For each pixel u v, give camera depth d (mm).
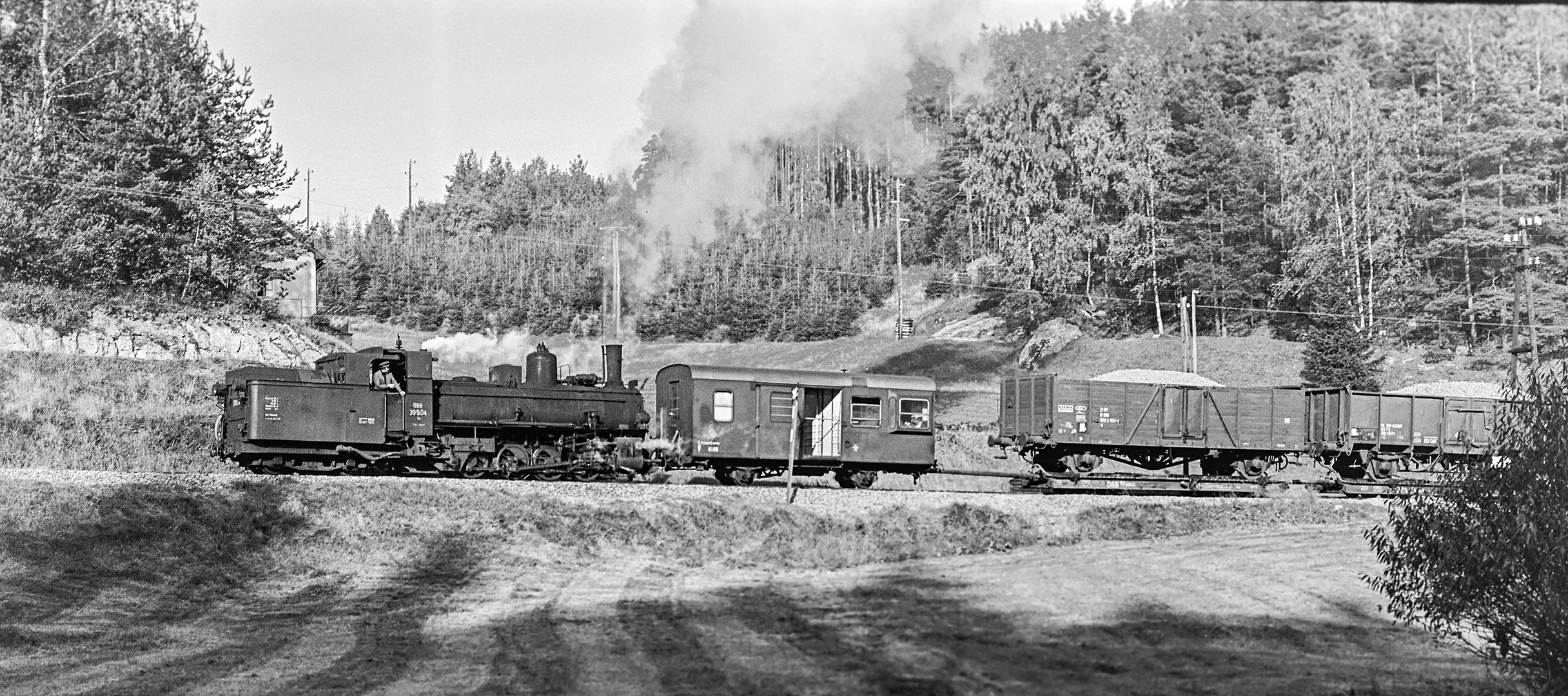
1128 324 71750
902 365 71625
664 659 14336
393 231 139875
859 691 12375
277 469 26656
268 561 22109
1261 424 33781
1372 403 34562
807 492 27406
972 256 81125
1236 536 25047
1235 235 60438
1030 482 31625
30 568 20609
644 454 28922
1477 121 43938
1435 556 16453
